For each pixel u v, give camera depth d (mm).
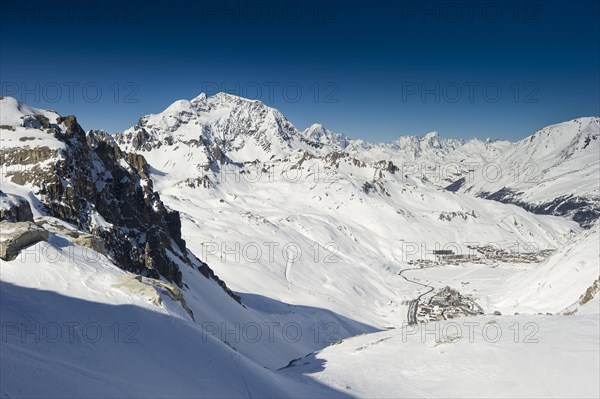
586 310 52844
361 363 38844
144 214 76125
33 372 17797
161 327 27000
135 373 21469
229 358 27594
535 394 28234
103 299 26922
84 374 19266
